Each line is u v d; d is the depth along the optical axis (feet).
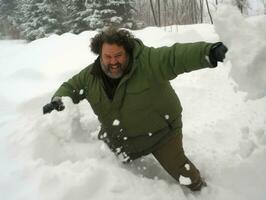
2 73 9.86
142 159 4.97
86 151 4.60
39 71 9.31
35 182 3.86
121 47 3.86
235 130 5.97
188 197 4.20
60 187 3.74
